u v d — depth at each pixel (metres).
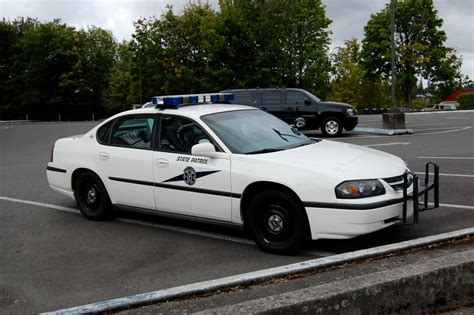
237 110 6.26
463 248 4.40
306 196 4.84
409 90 50.84
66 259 5.26
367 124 24.11
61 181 7.00
